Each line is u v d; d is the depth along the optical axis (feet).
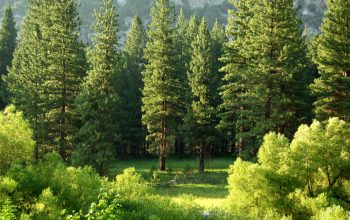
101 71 133.39
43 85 133.80
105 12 139.33
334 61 107.65
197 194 100.37
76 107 125.80
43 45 145.69
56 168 35.86
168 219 35.45
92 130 115.96
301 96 125.80
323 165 51.37
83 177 35.53
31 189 32.83
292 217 47.21
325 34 112.06
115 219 27.43
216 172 139.03
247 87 124.88
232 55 135.95
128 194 39.88
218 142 164.35
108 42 138.62
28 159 36.14
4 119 36.32
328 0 113.80
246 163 52.13
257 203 49.83
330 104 107.96
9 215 26.73
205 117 143.43
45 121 128.88
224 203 51.83
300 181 50.75
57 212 29.48
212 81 150.71
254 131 107.96
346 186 52.75
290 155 51.42
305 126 56.44
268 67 110.73
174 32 169.37
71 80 135.95
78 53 143.54
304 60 148.56
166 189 110.93
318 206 45.57
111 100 124.16
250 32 126.52
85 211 32.60
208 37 164.86
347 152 52.24
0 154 34.76
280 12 112.16
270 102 111.65
